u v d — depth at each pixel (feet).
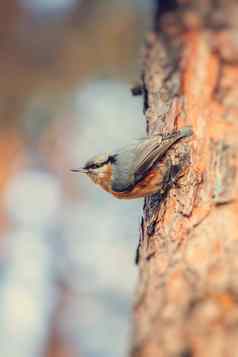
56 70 53.93
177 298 15.11
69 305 46.78
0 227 49.37
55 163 52.95
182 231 18.62
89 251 49.24
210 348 13.35
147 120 24.23
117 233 50.57
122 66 54.39
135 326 14.82
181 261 16.83
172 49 27.35
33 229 49.73
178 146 21.47
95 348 44.68
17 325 44.68
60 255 48.98
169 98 24.59
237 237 17.40
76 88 54.34
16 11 53.26
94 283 47.70
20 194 51.13
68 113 53.78
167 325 14.26
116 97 55.01
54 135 53.26
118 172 22.09
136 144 22.02
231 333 13.64
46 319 45.70
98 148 53.62
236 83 24.32
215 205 18.99
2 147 51.83
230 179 19.74
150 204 21.08
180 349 13.50
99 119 54.29
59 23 54.70
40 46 53.78
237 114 22.72
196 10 28.99
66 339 45.03
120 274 48.37
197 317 14.23
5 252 48.19
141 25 53.72
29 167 52.49
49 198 51.49
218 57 25.77
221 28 27.55
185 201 19.72
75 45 54.39
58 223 50.65
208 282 15.47
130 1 54.49
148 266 17.57
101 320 46.19
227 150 20.97
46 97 53.16
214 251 16.93
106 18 54.65
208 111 22.98
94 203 52.01
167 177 20.81
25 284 46.68
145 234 19.90
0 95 52.08
